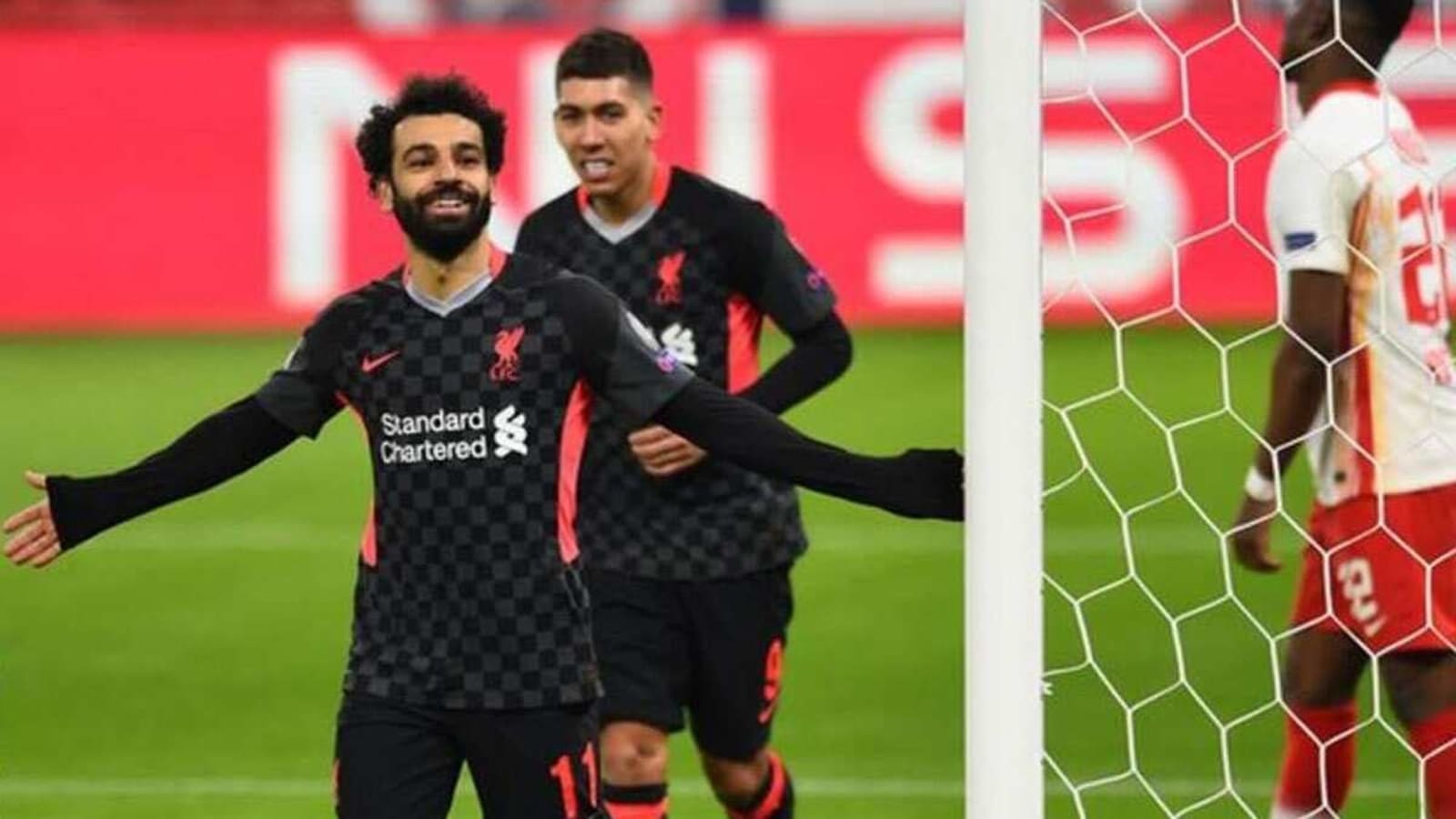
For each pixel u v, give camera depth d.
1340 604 20.80
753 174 60.31
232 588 40.50
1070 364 54.06
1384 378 20.47
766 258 23.20
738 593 23.28
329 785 29.77
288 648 36.97
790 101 60.38
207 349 58.47
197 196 60.72
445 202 17.58
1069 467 46.12
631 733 23.05
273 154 60.62
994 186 15.38
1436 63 52.47
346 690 18.34
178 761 30.98
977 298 15.46
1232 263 58.50
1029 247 15.38
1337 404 20.67
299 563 42.06
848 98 60.34
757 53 60.53
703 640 23.27
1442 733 20.53
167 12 63.53
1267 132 57.44
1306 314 20.17
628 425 21.06
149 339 59.81
